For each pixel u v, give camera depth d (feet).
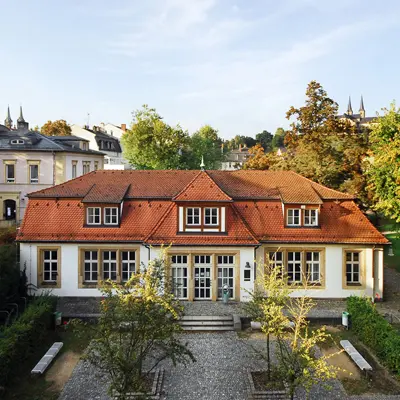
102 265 94.48
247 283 91.76
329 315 82.84
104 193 98.32
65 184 103.40
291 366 50.03
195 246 91.09
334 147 145.48
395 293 102.01
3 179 170.71
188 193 93.50
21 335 62.28
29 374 61.62
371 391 57.21
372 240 94.94
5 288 80.89
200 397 56.24
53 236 93.97
